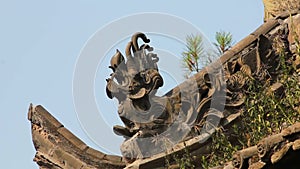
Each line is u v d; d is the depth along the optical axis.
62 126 23.47
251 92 21.91
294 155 17.11
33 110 23.66
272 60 22.78
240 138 21.70
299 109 20.19
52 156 23.38
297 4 24.62
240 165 17.73
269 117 20.73
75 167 23.12
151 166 22.44
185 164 22.08
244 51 23.28
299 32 23.33
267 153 17.22
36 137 23.59
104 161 22.92
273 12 25.05
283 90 21.48
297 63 22.14
